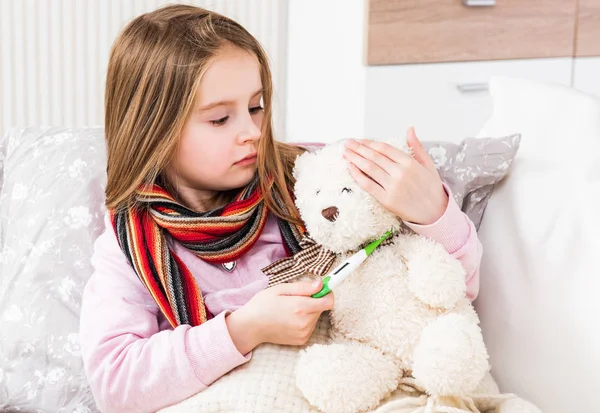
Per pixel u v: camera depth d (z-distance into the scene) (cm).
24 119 221
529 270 104
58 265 118
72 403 112
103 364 94
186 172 104
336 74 235
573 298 98
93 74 223
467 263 98
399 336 91
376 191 92
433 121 237
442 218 96
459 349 84
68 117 224
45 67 220
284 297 91
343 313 93
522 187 109
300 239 103
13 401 114
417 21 228
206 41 98
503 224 109
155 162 102
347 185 93
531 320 101
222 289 103
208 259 102
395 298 92
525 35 245
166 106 100
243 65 99
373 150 95
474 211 113
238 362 92
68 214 121
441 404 87
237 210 103
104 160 125
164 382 91
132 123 103
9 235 125
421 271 90
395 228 96
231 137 100
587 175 103
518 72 247
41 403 113
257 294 94
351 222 91
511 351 103
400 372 92
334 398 85
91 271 118
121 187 104
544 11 246
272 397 88
